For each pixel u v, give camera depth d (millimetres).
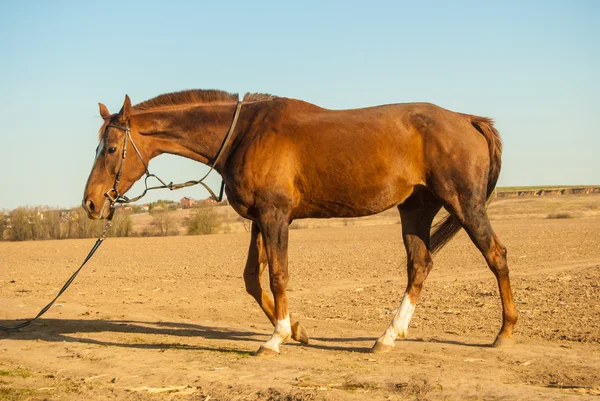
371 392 6168
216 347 8812
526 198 80812
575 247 23234
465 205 7969
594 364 7105
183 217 59062
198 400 6219
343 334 9641
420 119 8078
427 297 13273
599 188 95875
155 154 8727
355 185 8047
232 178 8266
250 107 8539
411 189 8156
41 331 10477
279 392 6211
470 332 9492
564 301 11805
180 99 8805
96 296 15234
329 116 8227
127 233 48688
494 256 8047
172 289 16391
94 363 7961
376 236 36188
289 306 12719
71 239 44219
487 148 8227
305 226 55094
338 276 17812
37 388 6844
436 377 6586
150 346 8977
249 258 8930
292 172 8133
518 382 6398
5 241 45062
